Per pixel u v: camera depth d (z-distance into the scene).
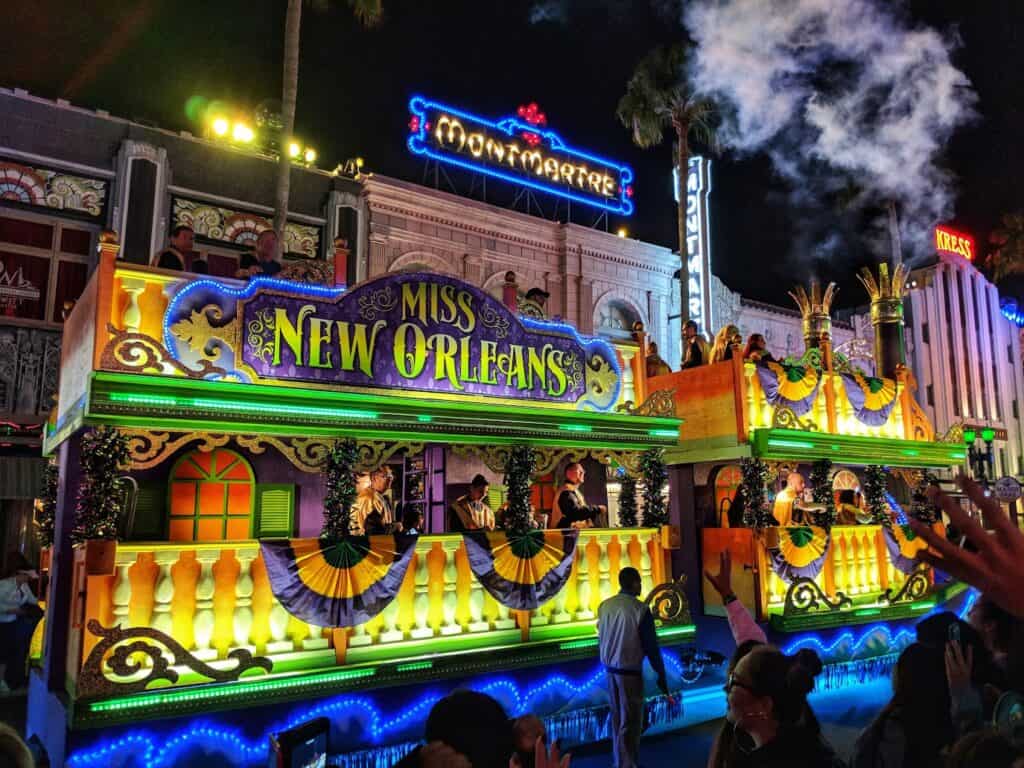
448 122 21.44
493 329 8.93
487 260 20.52
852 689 11.12
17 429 13.98
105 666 6.29
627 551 9.77
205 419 6.94
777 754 3.11
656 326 23.50
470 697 2.71
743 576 11.03
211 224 16.44
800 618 10.85
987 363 36.03
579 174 24.02
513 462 8.83
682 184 24.64
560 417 9.05
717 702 9.77
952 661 3.28
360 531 8.41
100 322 6.78
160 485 8.59
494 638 8.40
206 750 6.57
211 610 6.93
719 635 11.23
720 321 25.19
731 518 11.62
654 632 7.52
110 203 15.30
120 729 6.27
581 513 9.59
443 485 10.93
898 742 3.48
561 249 21.86
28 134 14.65
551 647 8.59
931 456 13.70
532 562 8.66
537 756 2.39
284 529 9.29
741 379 11.16
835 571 11.98
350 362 7.94
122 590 6.53
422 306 8.47
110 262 6.91
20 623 10.83
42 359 14.48
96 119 15.35
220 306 7.34
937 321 33.91
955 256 35.56
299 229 17.44
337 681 7.18
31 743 7.71
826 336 13.41
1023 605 1.35
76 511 6.67
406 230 19.14
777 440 10.97
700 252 24.02
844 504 13.41
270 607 7.22
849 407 12.72
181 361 7.10
